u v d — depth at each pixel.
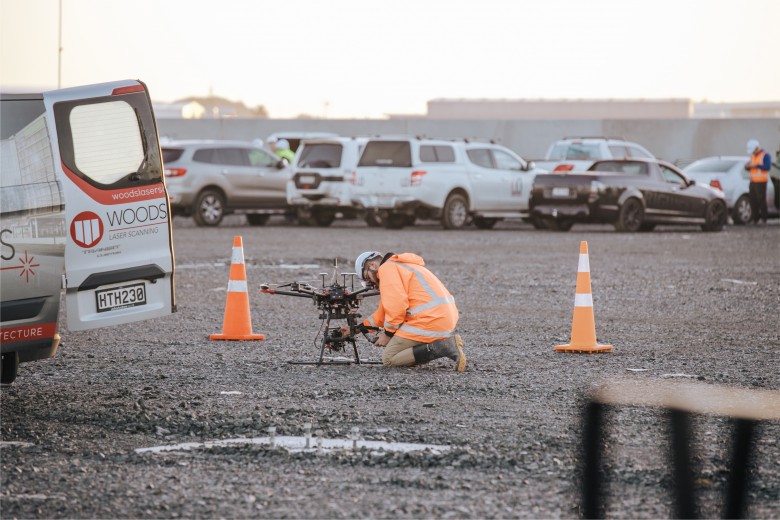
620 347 19.22
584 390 15.20
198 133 91.25
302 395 14.77
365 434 12.48
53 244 13.79
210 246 39.25
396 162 49.31
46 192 13.75
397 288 16.78
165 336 20.14
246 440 12.20
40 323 13.73
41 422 13.12
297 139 68.75
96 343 19.28
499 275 30.27
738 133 84.75
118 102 14.77
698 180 55.22
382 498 10.05
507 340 19.89
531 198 48.53
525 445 11.95
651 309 24.23
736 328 21.61
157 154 15.08
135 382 15.69
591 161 55.03
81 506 9.82
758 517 9.60
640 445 11.91
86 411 13.68
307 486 10.42
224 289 27.34
